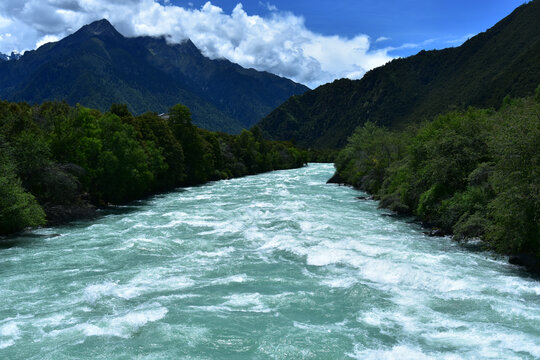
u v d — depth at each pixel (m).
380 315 15.27
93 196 46.03
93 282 19.22
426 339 13.27
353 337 13.48
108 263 22.58
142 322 14.63
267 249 25.64
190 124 85.88
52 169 38.31
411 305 16.16
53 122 49.72
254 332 13.88
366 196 56.62
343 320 14.87
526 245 21.78
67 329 14.01
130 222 35.62
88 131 47.97
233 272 20.91
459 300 16.45
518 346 12.62
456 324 14.35
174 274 20.53
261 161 127.94
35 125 44.16
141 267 21.70
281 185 75.50
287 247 25.44
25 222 30.62
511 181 21.25
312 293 17.66
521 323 14.23
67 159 44.25
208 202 50.19
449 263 21.81
